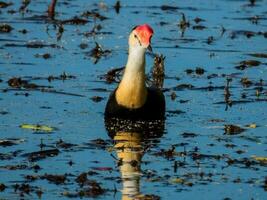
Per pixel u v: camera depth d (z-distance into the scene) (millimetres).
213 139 16406
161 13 26609
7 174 14391
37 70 20406
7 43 22547
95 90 19188
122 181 14281
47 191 13789
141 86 17438
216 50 22906
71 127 16875
